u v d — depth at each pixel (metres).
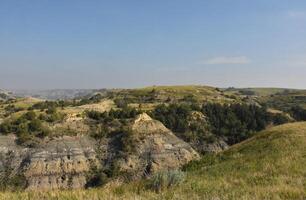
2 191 13.29
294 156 24.75
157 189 14.17
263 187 15.09
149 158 135.12
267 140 31.59
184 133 171.25
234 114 187.88
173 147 142.25
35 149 127.75
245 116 187.88
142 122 150.12
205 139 170.50
